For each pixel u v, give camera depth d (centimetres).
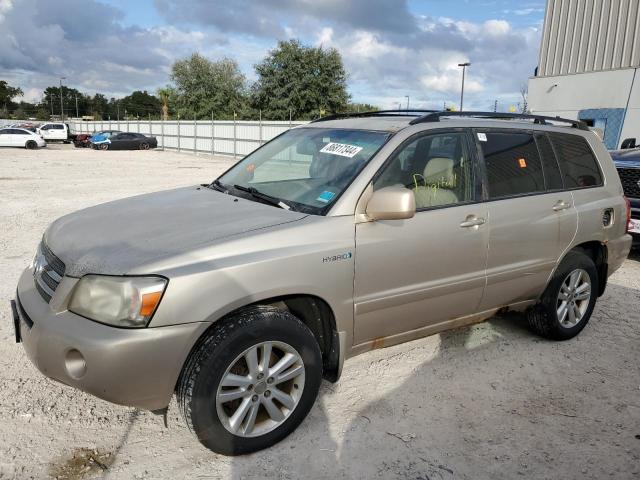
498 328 479
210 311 263
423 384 375
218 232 290
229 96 6194
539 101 1745
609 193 472
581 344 452
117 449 294
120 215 334
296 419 304
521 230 395
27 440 298
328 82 4641
